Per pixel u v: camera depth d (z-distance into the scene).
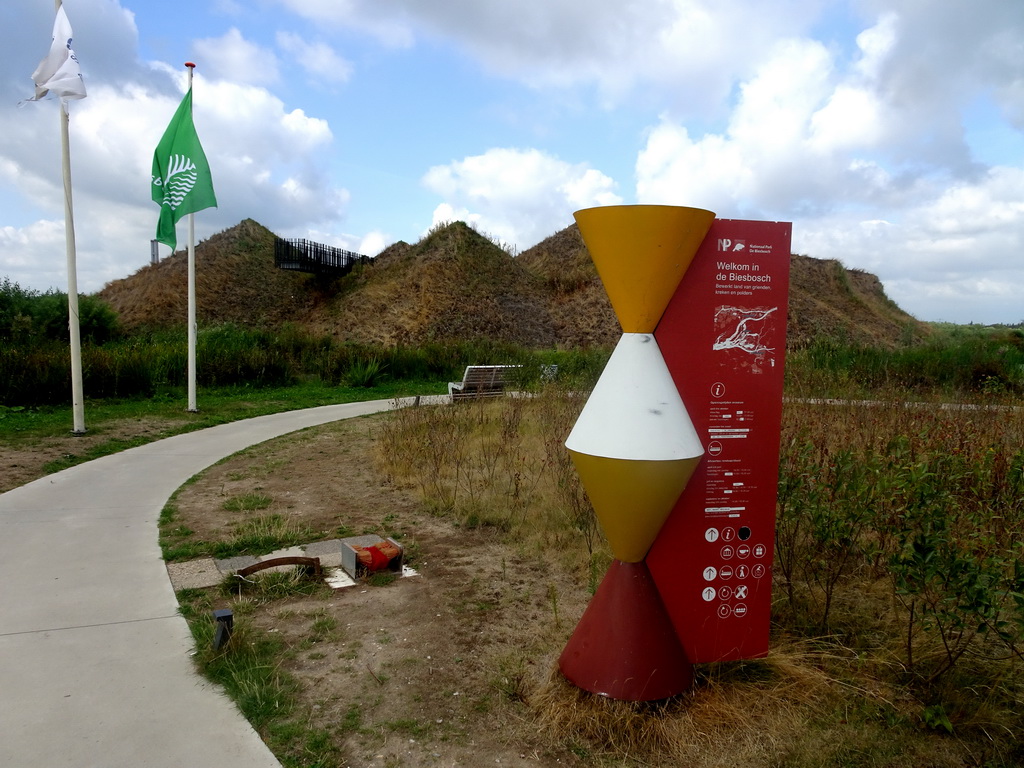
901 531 3.82
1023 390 15.71
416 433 8.97
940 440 6.00
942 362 17.03
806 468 4.41
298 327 30.59
